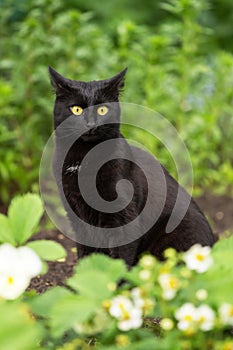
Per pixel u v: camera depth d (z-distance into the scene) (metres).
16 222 3.31
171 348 2.94
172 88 8.30
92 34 8.46
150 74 8.20
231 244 3.36
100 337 3.35
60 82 4.87
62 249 3.30
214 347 3.07
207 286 3.05
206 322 2.96
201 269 3.04
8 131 8.20
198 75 8.71
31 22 7.97
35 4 8.40
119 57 8.23
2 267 2.97
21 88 8.11
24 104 8.18
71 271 5.85
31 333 2.55
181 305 3.14
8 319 2.56
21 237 3.31
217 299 2.99
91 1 10.85
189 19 8.30
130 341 3.11
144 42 8.44
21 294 3.16
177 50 8.52
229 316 2.99
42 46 8.16
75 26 8.22
